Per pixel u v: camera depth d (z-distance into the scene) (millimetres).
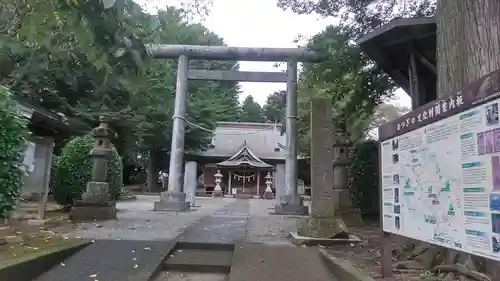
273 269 4660
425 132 3404
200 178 36000
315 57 13305
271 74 14109
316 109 6652
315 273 4586
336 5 10156
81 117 17141
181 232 6949
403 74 10086
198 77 13984
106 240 5797
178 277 4777
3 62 12648
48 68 14250
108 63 3645
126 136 20016
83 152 9789
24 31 3822
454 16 4621
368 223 9680
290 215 11672
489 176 2592
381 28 7871
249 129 36562
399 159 3859
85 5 3230
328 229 6070
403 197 3725
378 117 20781
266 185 31500
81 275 4277
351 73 10984
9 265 3709
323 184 6441
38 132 8422
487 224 2592
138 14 3525
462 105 2883
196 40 19000
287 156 13328
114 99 18828
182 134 13289
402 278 3965
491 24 4184
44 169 7930
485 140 2641
